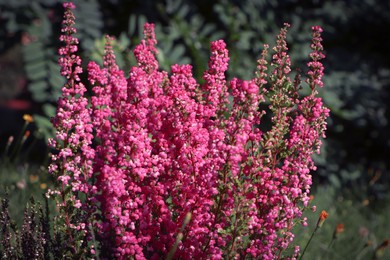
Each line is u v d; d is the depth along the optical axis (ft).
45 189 13.32
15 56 48.80
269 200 7.80
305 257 12.66
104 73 7.57
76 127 7.37
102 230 7.72
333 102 18.58
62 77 18.16
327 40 21.18
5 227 8.71
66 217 7.65
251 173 7.42
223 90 7.91
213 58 7.84
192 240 7.55
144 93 7.45
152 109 7.71
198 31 18.93
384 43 22.84
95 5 18.48
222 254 7.93
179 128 7.43
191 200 7.45
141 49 8.09
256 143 7.73
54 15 19.38
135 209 7.54
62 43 18.45
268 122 17.54
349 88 19.70
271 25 19.44
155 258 7.57
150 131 7.63
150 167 7.60
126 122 7.43
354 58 21.07
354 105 19.77
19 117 23.45
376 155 22.04
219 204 7.55
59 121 7.42
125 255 7.39
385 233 16.06
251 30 19.01
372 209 18.31
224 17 18.72
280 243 7.82
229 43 18.21
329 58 20.59
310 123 7.96
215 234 7.54
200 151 7.40
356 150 21.54
